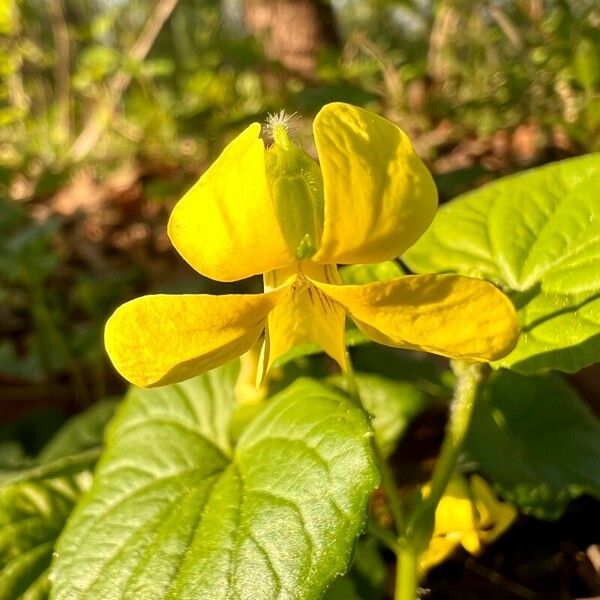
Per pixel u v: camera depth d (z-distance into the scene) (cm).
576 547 5
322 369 5
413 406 5
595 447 5
